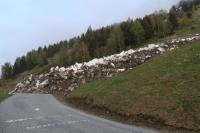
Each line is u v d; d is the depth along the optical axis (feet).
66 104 122.52
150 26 472.44
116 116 84.07
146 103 84.64
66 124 72.18
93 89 129.70
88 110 100.01
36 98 155.43
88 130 63.82
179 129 63.62
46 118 82.84
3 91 279.08
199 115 66.28
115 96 102.47
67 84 212.23
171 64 110.63
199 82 83.10
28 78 281.13
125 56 224.94
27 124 73.82
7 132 64.54
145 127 67.31
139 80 109.29
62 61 501.56
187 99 75.77
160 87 92.48
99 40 526.98
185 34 408.26
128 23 492.54
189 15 574.15
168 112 73.26
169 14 545.44
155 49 225.35
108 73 197.67
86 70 222.07
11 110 104.01
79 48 480.23
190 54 112.68
